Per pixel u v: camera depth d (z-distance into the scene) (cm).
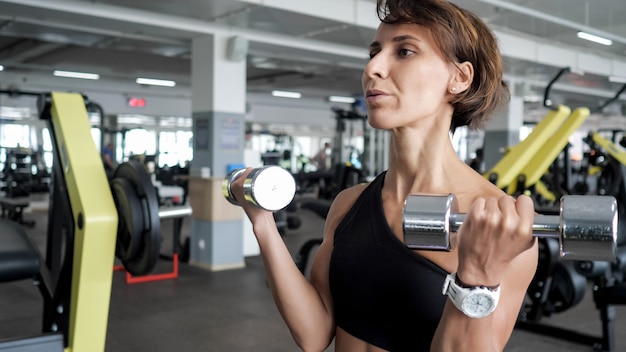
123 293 438
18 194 1011
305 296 81
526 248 49
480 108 74
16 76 1036
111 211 179
